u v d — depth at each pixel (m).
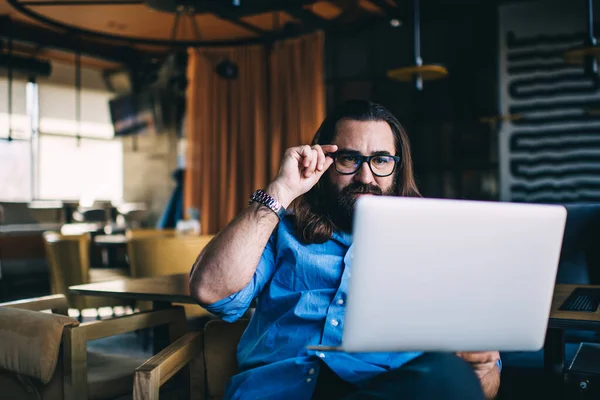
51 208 9.55
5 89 9.38
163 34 7.86
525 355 2.23
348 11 6.30
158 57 8.88
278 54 6.70
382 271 0.96
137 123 9.53
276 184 1.38
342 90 7.33
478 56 6.72
